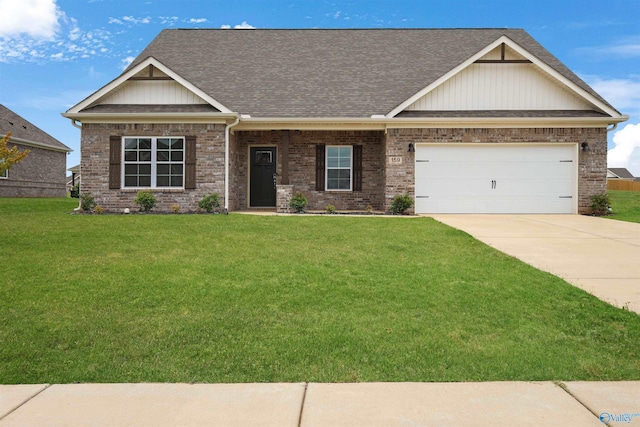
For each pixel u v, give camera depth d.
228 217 13.10
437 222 12.15
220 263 7.18
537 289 6.00
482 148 15.80
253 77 18.23
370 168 17.50
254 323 4.82
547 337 4.57
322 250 8.26
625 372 3.89
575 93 15.84
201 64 19.08
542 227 11.81
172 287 5.90
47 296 5.51
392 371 3.91
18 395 3.53
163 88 15.70
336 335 4.54
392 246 8.65
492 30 21.09
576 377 3.82
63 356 4.11
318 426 3.13
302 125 15.95
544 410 3.32
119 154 15.32
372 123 15.80
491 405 3.39
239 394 3.55
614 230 11.29
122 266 6.90
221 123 15.29
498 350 4.26
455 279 6.40
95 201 15.35
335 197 17.58
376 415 3.27
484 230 11.20
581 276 6.78
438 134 15.71
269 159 17.88
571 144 15.66
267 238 9.44
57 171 29.36
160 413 3.29
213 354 4.16
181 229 10.48
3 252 7.80
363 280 6.30
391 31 21.38
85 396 3.51
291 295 5.66
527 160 15.80
